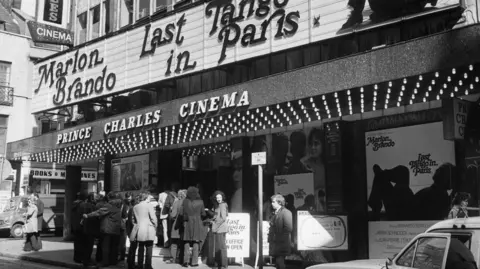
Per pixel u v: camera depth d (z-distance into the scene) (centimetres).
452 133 927
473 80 884
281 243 955
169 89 1803
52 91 1995
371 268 587
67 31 2395
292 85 1147
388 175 1188
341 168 1211
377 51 991
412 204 1141
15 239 2273
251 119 1291
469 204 952
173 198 1539
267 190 1420
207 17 1468
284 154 1399
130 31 1719
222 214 1198
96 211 1232
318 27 1189
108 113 2000
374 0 1095
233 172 1439
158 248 1638
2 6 3728
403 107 1143
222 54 1402
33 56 3553
